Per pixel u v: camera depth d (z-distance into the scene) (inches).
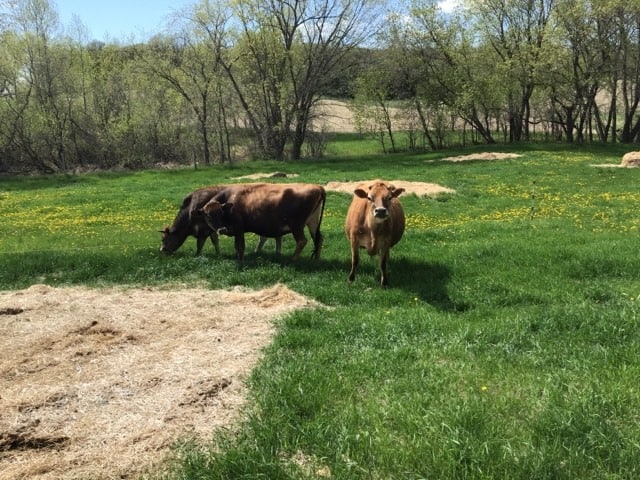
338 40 1694.1
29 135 1676.9
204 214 455.8
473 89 1729.8
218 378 234.7
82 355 267.4
